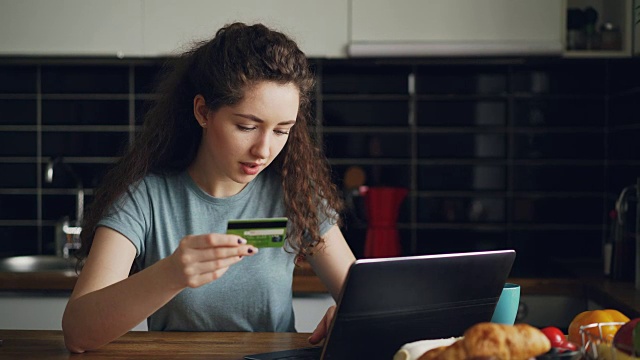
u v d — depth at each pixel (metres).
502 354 1.10
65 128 3.44
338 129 3.41
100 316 1.48
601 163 3.39
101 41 3.03
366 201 3.21
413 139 3.41
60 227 3.38
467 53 2.97
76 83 3.43
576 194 3.40
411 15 3.00
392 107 3.41
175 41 3.01
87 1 3.02
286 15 3.01
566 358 1.19
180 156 1.88
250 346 1.61
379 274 1.27
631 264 2.80
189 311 1.85
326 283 1.93
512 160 3.40
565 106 3.38
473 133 3.40
